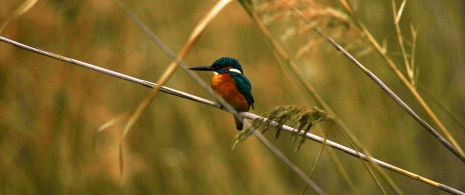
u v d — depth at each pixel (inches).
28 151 430.3
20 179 421.4
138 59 450.3
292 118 159.5
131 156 430.0
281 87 442.3
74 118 435.2
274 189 442.6
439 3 449.1
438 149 466.9
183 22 461.4
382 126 457.4
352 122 447.2
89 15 450.3
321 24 161.5
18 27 438.0
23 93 440.5
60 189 419.8
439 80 444.5
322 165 456.1
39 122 432.8
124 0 458.3
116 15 452.1
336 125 160.9
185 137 447.8
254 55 454.0
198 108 456.1
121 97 449.1
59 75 443.2
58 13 446.0
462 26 446.0
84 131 434.6
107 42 451.8
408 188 458.9
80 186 417.4
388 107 459.8
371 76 177.2
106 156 425.7
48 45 445.7
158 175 434.6
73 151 429.7
